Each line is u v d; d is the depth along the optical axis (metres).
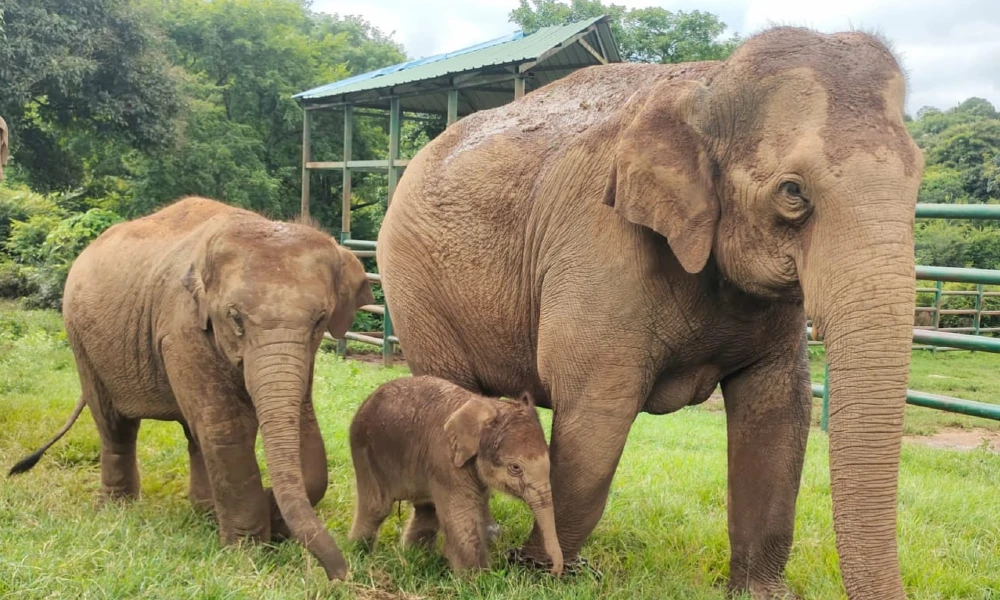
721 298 3.60
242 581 3.52
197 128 24.08
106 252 5.34
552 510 3.81
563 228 3.95
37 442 6.55
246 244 4.12
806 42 3.18
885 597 2.74
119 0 16.84
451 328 4.78
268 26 28.69
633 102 3.91
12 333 13.20
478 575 3.84
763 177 3.09
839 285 2.82
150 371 4.87
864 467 2.76
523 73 12.54
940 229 21.36
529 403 4.01
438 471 4.01
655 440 7.75
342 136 27.97
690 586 4.07
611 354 3.72
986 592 4.11
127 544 3.80
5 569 3.26
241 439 4.34
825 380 8.58
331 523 4.97
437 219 4.79
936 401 7.22
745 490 4.02
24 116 17.86
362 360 14.74
